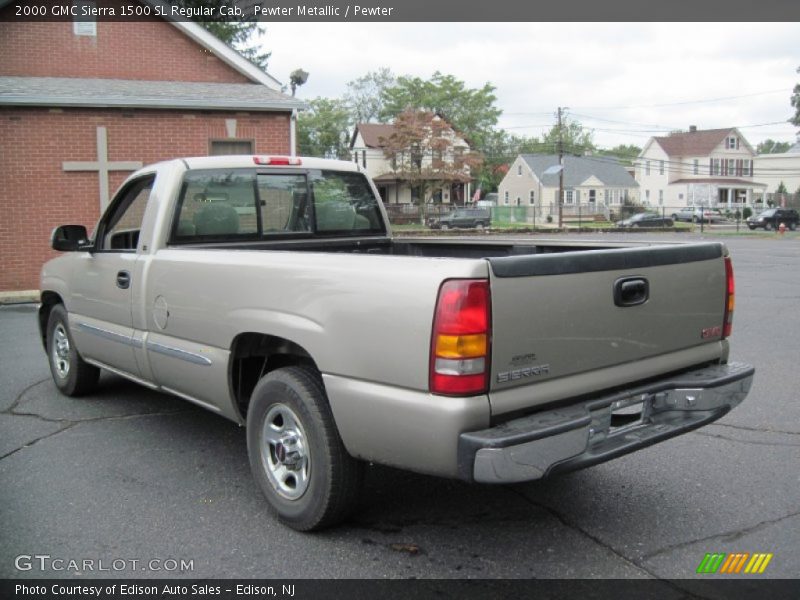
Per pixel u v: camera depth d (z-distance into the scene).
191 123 13.84
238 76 16.11
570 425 2.92
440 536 3.52
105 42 15.16
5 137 12.62
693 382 3.54
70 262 5.56
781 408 5.64
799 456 4.59
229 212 4.85
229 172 4.84
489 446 2.72
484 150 79.12
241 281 3.73
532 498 3.97
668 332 3.52
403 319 2.93
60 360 6.04
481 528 3.61
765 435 5.01
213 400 4.09
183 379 4.28
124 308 4.79
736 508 3.82
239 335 3.79
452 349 2.78
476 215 50.28
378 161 62.75
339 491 3.37
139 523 3.66
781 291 13.43
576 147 91.94
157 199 4.60
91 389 5.98
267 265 3.58
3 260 12.82
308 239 5.30
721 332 3.86
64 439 4.96
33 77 14.38
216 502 3.92
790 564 3.24
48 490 4.08
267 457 3.69
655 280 3.42
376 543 3.46
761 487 4.10
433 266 2.90
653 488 4.10
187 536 3.52
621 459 4.57
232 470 4.39
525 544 3.44
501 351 2.86
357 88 78.12
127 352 4.79
